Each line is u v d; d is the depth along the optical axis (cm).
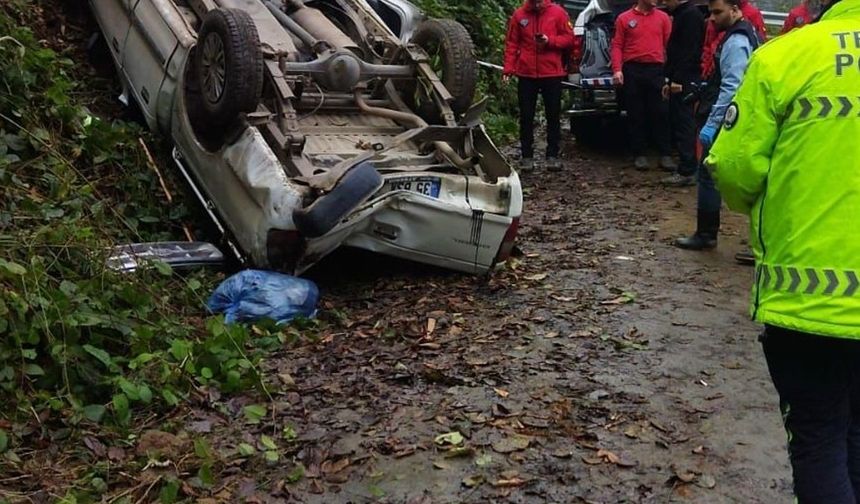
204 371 418
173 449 362
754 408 408
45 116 603
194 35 603
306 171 530
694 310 536
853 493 258
